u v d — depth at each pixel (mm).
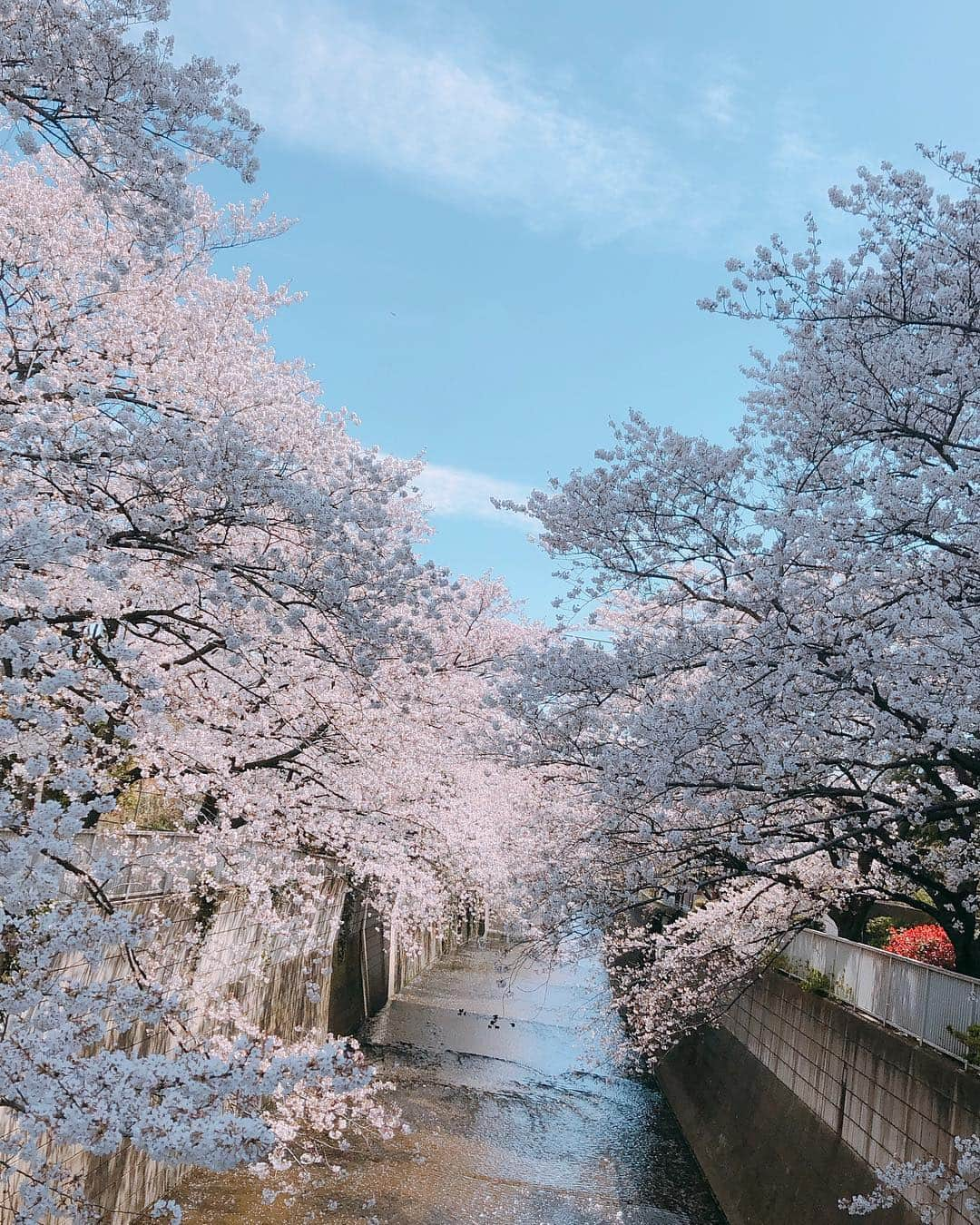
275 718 9555
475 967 29938
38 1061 4270
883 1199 8109
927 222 8219
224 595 6121
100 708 4816
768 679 7086
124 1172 9406
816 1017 11492
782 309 8453
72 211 7973
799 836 8398
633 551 8969
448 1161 13219
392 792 12016
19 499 5121
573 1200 12430
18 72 5125
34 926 4660
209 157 5770
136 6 5305
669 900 19484
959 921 8523
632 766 8023
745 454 8641
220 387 8703
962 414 8242
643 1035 13680
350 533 7719
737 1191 12070
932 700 6766
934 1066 8188
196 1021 10562
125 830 9016
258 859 10781
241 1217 10352
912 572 7012
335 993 18312
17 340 6594
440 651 10852
